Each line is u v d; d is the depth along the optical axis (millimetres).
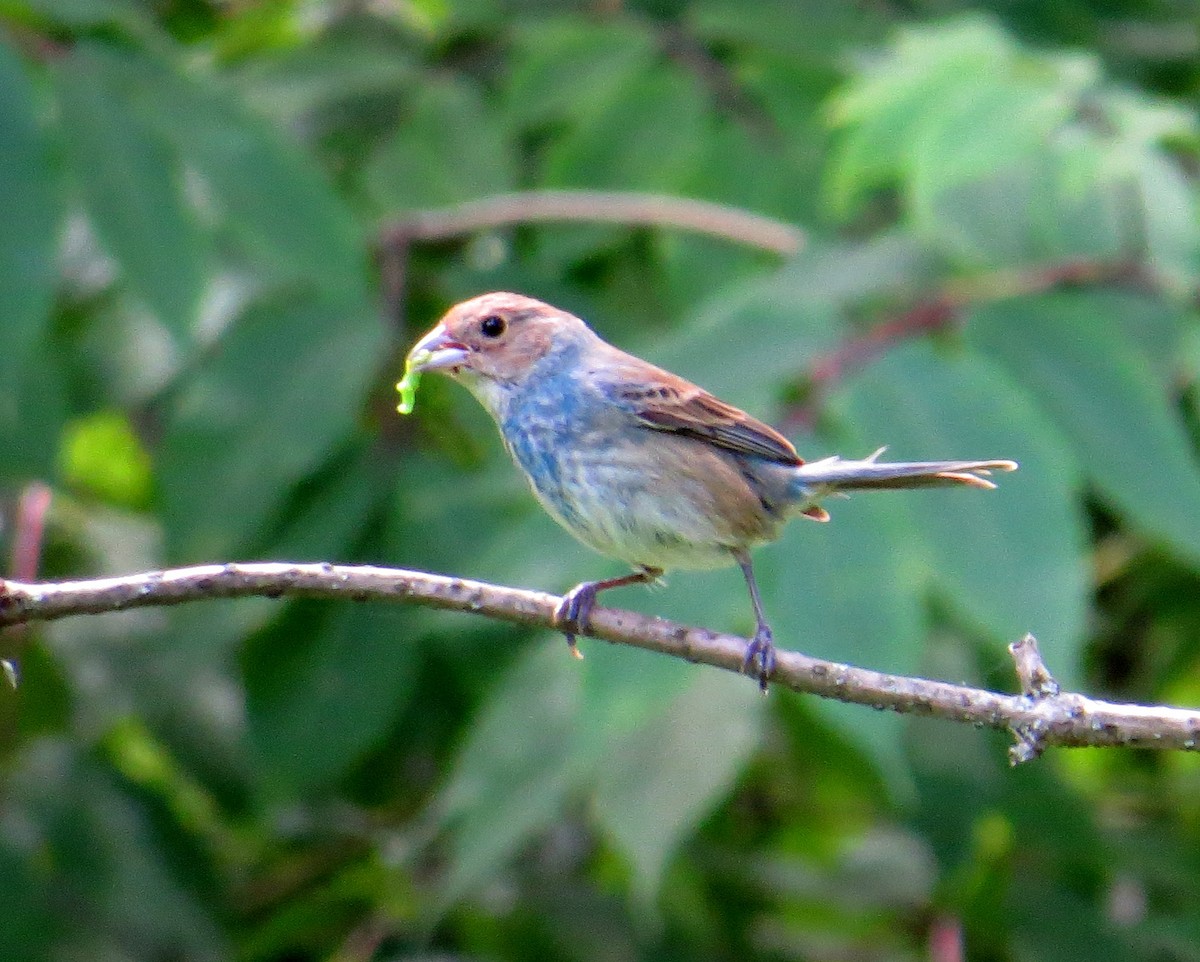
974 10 14211
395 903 13188
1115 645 15508
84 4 10984
